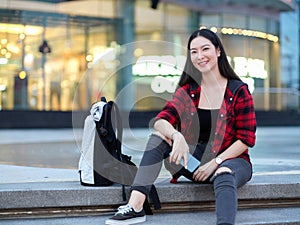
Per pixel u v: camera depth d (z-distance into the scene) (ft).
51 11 50.34
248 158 9.83
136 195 8.98
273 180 10.72
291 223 9.30
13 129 45.37
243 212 9.93
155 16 56.44
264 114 55.52
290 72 62.28
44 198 9.42
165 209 9.89
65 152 21.54
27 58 49.47
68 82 51.13
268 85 60.23
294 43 62.95
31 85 49.62
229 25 57.93
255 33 59.41
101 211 9.71
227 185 8.55
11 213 9.34
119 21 54.44
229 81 10.02
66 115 48.78
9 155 19.98
